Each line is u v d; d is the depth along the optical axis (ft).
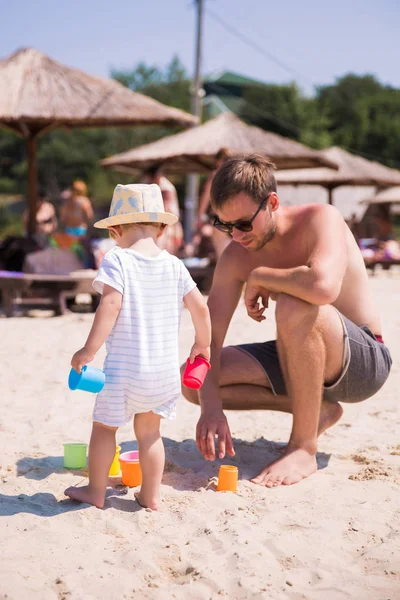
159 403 9.32
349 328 10.61
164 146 45.52
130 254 9.36
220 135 43.75
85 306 34.45
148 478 9.50
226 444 11.00
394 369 18.86
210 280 34.01
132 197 9.70
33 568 7.63
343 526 8.90
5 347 21.63
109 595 7.16
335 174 64.95
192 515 9.18
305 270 10.12
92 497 9.47
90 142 164.86
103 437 9.43
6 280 29.12
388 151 190.80
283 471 10.62
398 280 50.90
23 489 10.08
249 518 9.13
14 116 32.45
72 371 8.91
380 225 85.10
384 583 7.50
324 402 11.69
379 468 11.14
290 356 10.34
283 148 43.29
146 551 8.11
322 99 195.72
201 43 77.25
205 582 7.45
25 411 14.44
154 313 9.31
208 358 9.98
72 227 36.45
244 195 10.43
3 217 146.30
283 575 7.66
